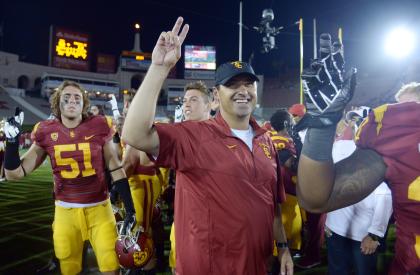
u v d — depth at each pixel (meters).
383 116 1.34
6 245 4.30
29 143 22.19
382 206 2.47
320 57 1.14
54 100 2.73
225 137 1.74
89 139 2.70
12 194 7.93
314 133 1.25
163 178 3.83
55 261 3.63
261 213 1.71
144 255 2.51
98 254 2.68
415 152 1.25
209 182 1.68
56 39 41.31
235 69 1.76
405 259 1.30
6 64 38.91
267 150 1.88
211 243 1.67
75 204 2.69
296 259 4.07
